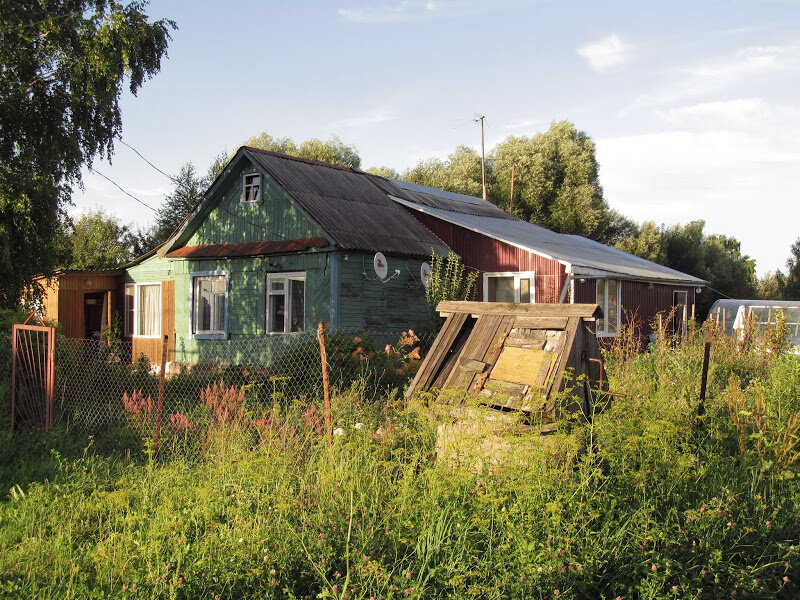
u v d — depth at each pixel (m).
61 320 19.39
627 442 5.29
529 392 6.10
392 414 7.74
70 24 15.27
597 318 6.52
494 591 4.10
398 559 4.52
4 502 6.30
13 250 14.76
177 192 31.09
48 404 8.86
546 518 4.50
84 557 4.91
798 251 42.22
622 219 43.88
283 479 5.60
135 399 9.23
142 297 19.80
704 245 41.66
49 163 15.52
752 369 11.95
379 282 15.97
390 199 20.08
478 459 5.59
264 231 16.80
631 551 4.62
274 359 14.51
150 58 16.17
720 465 6.32
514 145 43.62
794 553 4.87
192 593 4.13
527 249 17.72
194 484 6.23
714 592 4.45
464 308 7.32
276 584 4.25
